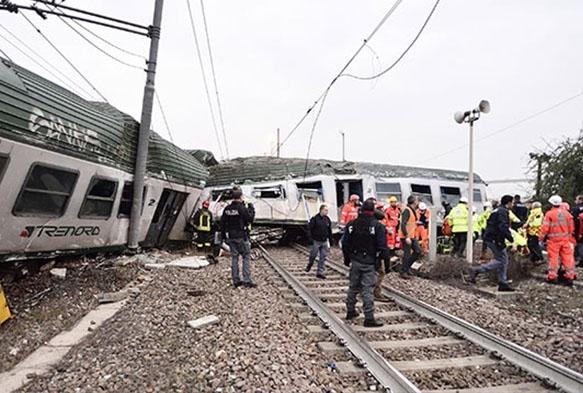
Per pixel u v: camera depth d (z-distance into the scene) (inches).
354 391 134.0
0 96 222.2
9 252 246.5
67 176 276.8
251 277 330.6
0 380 135.3
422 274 345.4
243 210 291.7
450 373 151.9
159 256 417.4
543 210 674.8
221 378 136.0
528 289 293.0
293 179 595.8
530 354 153.5
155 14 406.9
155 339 176.6
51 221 272.1
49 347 167.0
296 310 231.6
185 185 474.6
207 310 222.8
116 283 292.5
